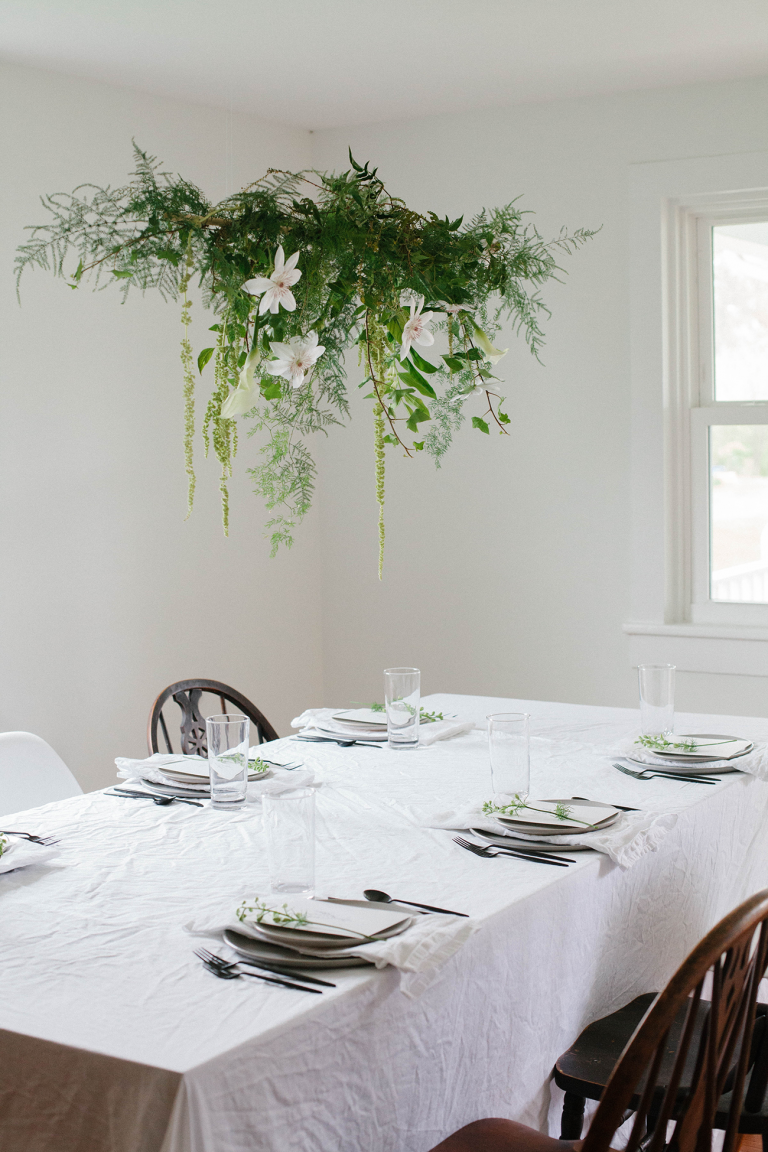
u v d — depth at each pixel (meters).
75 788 2.65
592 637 4.03
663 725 2.33
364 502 4.42
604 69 3.62
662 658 3.90
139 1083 1.05
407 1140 1.29
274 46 3.37
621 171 3.86
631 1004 1.73
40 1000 1.20
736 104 3.69
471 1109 1.40
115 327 3.68
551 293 3.99
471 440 4.19
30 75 3.42
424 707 3.00
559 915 1.56
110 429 3.68
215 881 1.59
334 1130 1.19
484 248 2.20
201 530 4.02
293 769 2.27
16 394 3.40
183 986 1.23
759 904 1.14
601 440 3.96
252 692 4.25
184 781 2.12
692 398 3.94
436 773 2.23
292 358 1.90
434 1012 1.31
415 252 2.04
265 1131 1.11
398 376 2.13
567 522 4.04
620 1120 1.13
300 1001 1.18
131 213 1.91
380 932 1.31
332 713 2.75
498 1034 1.43
